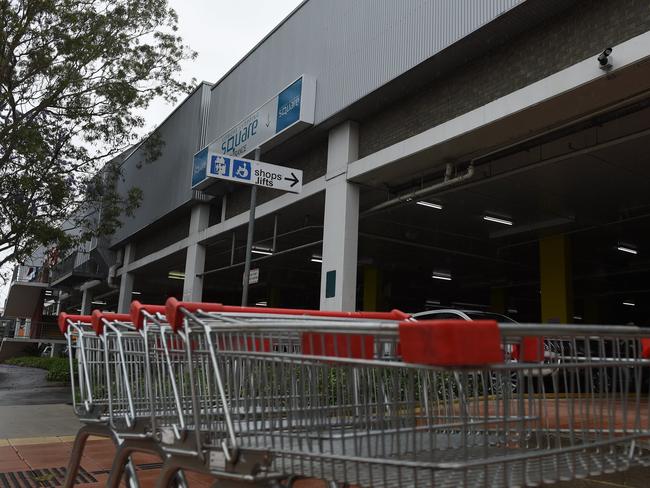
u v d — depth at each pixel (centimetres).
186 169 1925
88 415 272
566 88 731
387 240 1883
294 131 1243
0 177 1603
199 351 200
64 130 1722
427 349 115
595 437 163
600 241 1848
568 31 768
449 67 944
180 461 198
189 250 1944
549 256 1767
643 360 165
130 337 267
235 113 1617
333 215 1159
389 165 1045
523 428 168
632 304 3438
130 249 2673
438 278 2823
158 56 1791
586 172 1168
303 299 3584
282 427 176
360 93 1066
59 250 1816
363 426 187
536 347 162
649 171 1153
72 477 282
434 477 136
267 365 185
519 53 838
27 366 2708
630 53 662
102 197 2048
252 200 948
